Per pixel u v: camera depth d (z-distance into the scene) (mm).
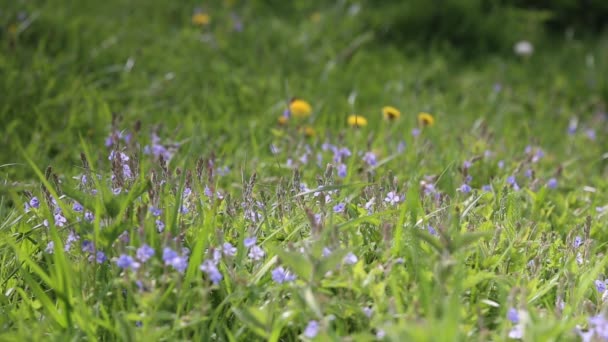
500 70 9727
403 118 6996
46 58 7121
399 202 4234
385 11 10633
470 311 3176
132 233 3291
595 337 2852
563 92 9602
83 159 4117
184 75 7684
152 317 2941
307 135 6312
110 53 7777
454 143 6172
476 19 10648
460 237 3021
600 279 3717
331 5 11039
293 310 2980
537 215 4633
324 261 2980
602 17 12398
